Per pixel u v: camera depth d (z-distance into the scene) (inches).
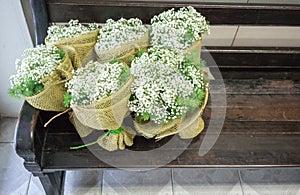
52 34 38.9
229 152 40.8
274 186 52.3
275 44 49.3
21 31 44.7
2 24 43.4
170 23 38.6
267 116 44.5
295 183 52.7
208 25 40.1
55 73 36.2
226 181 52.2
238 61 48.7
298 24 44.5
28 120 35.6
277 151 41.4
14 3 40.9
